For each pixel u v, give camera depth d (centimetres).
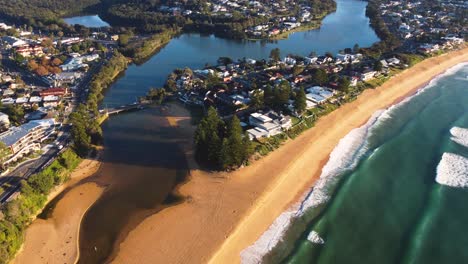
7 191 9744
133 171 11231
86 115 13612
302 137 12675
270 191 10025
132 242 8512
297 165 11188
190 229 8794
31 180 9731
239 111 14450
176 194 10125
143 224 9056
